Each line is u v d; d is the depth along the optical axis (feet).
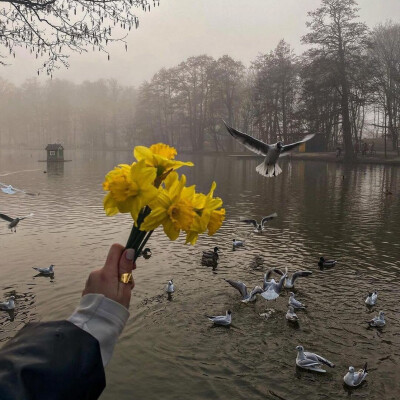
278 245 54.54
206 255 47.75
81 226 62.49
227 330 31.55
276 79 227.61
